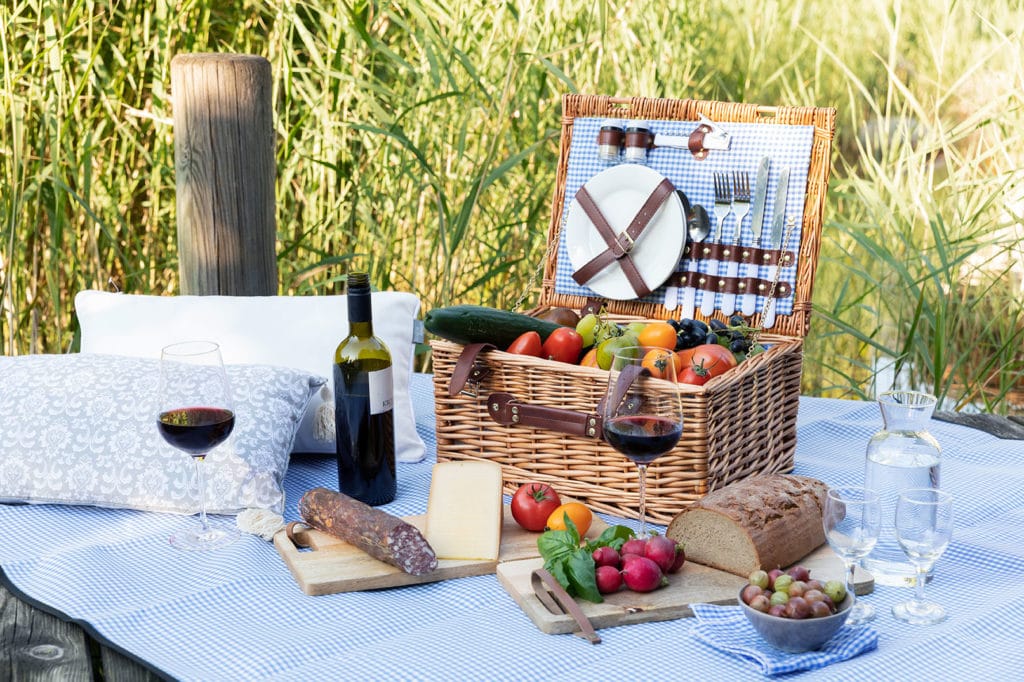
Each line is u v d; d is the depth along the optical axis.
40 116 2.92
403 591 1.39
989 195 3.26
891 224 3.15
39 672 1.19
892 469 1.40
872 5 3.80
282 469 1.68
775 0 3.67
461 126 3.06
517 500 1.54
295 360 1.89
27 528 1.60
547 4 3.11
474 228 3.20
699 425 1.57
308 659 1.20
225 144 2.37
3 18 2.73
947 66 3.72
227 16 3.13
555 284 2.20
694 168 2.10
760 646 1.20
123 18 3.00
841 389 3.53
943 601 1.35
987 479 1.81
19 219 2.83
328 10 3.13
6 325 2.91
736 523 1.38
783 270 2.00
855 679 1.14
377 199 3.11
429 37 2.93
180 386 1.41
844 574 1.38
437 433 1.84
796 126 2.02
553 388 1.70
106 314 1.96
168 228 3.05
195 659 1.21
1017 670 1.16
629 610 1.28
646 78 3.30
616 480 1.67
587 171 2.18
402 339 1.92
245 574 1.43
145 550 1.52
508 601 1.36
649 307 2.13
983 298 3.22
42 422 1.69
